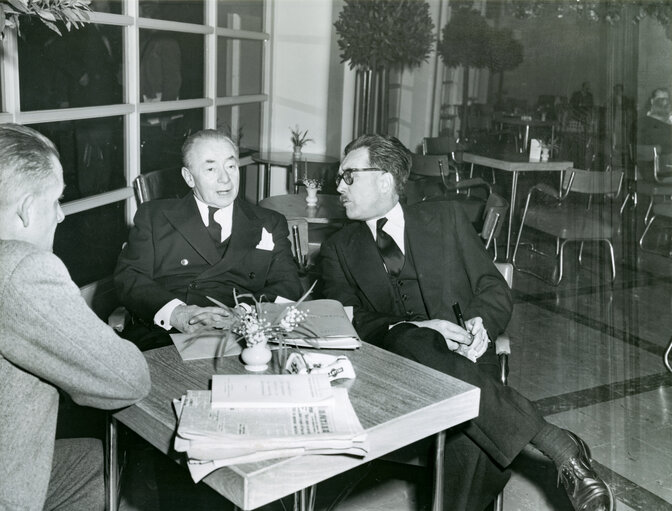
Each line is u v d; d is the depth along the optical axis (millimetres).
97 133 4531
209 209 2812
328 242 2789
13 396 1453
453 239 2691
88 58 4383
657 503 2654
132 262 2730
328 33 7270
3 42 3617
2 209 1492
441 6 7633
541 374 3834
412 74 7926
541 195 5957
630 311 3471
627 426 3260
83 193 4422
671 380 3682
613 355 3578
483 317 2535
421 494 2684
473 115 8039
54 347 1426
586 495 2133
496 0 7262
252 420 1466
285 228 2973
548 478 2838
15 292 1408
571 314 4734
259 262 2832
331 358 1863
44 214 1530
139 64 4977
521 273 5688
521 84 7320
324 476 1426
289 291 2812
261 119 7414
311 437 1388
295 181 6566
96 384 1487
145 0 5047
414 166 6410
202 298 2727
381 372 1824
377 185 2584
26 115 3818
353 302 2662
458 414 1699
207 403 1549
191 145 2750
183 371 1811
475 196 6918
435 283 2633
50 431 1514
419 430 1610
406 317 2477
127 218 4941
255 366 1820
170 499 2584
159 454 2916
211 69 6062
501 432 2129
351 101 7410
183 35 5621
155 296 2564
